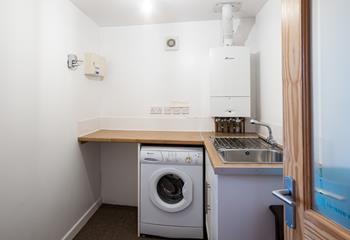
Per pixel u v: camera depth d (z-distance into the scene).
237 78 2.23
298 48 0.65
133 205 2.69
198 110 2.58
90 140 2.14
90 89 2.43
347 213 0.55
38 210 1.59
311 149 0.63
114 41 2.68
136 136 2.23
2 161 1.28
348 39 0.59
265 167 1.25
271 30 1.95
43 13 1.63
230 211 1.29
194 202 1.99
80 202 2.21
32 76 1.52
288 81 0.72
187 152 2.00
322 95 0.62
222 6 2.18
